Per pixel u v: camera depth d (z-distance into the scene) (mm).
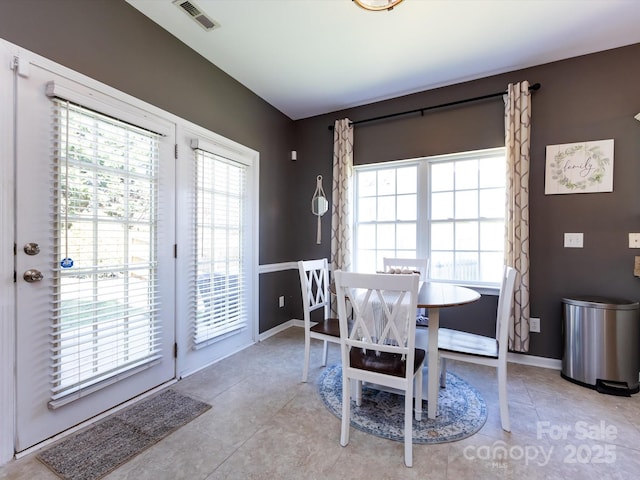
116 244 1861
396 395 2078
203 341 2492
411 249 3205
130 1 1924
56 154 1579
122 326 1881
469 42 2320
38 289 1526
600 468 1398
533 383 2240
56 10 1594
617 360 2113
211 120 2602
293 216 3811
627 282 2312
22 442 1468
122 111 1883
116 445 1539
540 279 2557
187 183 2373
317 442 1583
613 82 2357
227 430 1677
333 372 2428
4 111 1411
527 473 1369
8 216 1428
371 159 3328
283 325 3652
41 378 1534
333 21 2105
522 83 2549
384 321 1708
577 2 1916
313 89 3062
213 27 2172
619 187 2330
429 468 1402
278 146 3535
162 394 2053
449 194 3021
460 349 1799
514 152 2568
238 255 2904
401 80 2881
